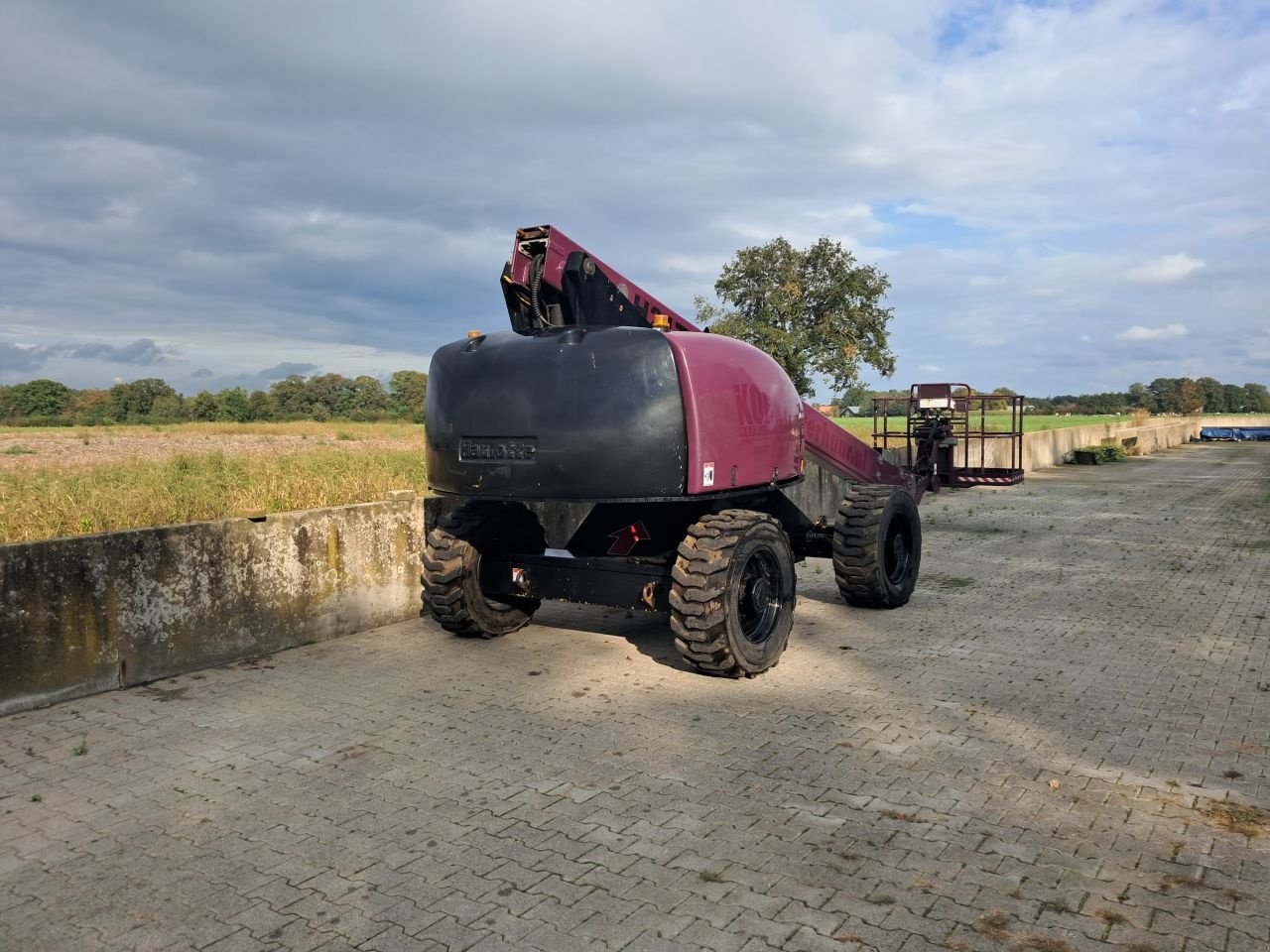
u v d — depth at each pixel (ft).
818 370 131.54
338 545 22.45
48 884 10.45
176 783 13.30
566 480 17.78
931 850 11.08
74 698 17.26
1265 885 10.23
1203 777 13.32
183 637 19.08
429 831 11.70
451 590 21.06
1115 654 20.18
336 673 19.13
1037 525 42.93
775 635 18.90
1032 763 13.91
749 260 131.13
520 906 9.84
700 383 17.71
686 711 16.49
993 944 9.07
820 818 11.97
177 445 67.87
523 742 14.96
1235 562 31.96
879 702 16.92
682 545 18.13
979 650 20.72
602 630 23.20
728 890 10.16
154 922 9.62
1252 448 124.88
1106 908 9.73
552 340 18.39
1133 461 94.43
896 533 25.29
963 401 38.63
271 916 9.71
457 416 19.02
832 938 9.18
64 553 17.03
